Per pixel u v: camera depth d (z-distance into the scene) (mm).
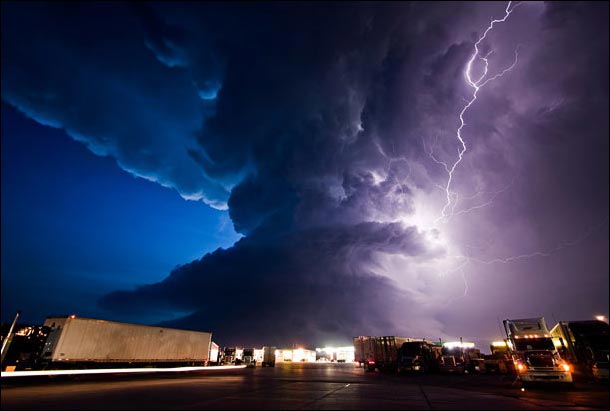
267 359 51875
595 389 15711
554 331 23312
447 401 11000
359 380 21609
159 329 26266
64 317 20156
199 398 11094
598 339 19594
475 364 36656
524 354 16672
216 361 37312
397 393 13406
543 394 13602
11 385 15641
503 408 9539
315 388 15336
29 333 18844
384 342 34781
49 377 18641
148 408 8836
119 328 23000
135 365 23906
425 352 32750
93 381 18359
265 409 8867
